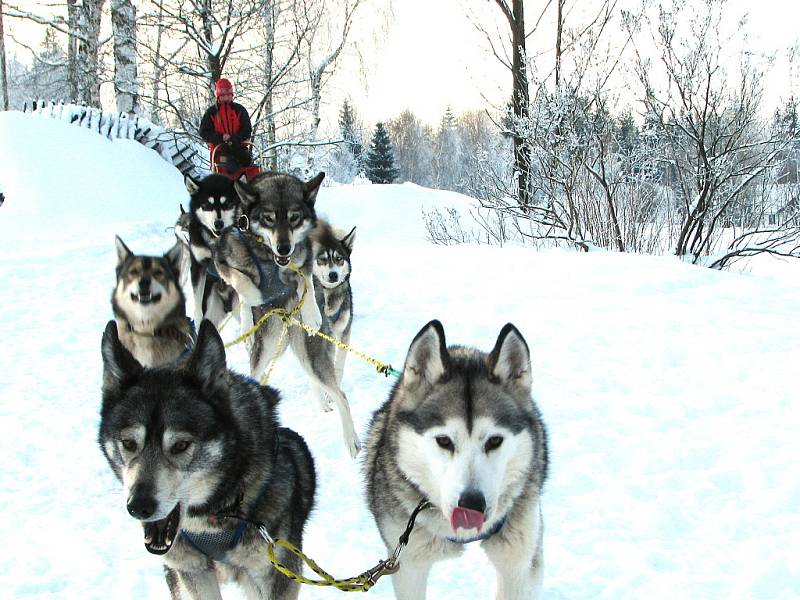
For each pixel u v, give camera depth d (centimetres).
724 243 1339
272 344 567
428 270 1034
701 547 377
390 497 304
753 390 562
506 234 1568
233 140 949
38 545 384
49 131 1881
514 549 295
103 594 341
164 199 1867
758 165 1245
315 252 666
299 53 2278
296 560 309
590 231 1368
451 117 6569
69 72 2598
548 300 841
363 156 4812
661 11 1182
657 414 539
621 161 1341
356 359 700
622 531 396
